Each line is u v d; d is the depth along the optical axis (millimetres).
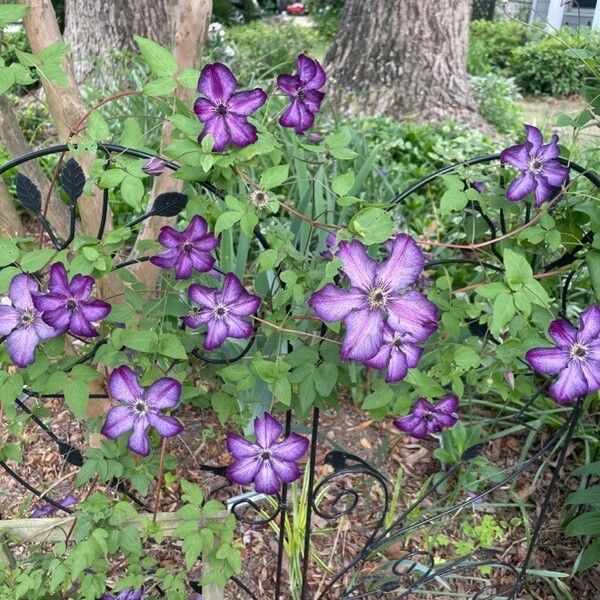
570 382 489
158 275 763
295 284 509
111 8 2266
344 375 579
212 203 534
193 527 523
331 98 2287
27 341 485
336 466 606
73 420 939
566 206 572
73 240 523
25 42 1816
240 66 2242
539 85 3396
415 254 444
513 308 473
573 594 784
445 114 2279
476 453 657
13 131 715
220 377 609
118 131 1433
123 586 550
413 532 828
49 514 678
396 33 2254
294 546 764
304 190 1076
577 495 762
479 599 762
